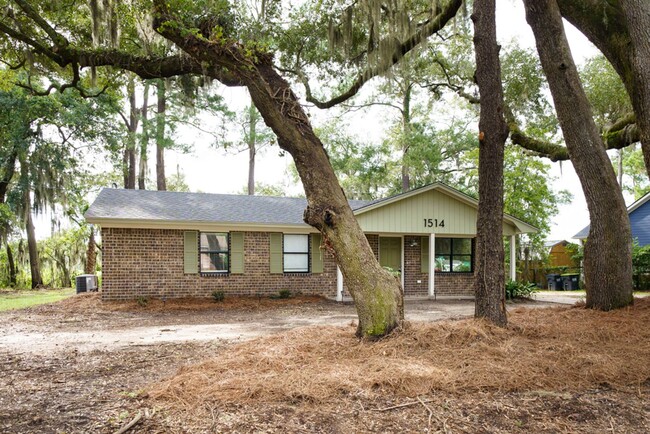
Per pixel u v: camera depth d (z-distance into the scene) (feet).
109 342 24.62
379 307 19.29
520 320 23.88
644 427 11.80
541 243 76.18
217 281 47.03
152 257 44.93
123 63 28.73
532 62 43.93
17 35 28.73
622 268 26.35
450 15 33.71
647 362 16.17
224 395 13.29
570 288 70.90
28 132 70.54
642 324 21.18
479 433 11.30
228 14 27.20
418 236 55.06
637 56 22.15
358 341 19.21
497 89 21.44
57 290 75.72
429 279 52.26
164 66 28.68
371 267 19.69
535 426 11.75
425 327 19.71
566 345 17.98
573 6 27.37
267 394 13.33
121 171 89.04
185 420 11.72
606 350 17.56
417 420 11.91
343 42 34.99
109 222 43.09
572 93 27.07
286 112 20.35
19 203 72.49
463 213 52.24
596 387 14.44
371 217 49.24
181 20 23.62
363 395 13.46
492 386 14.14
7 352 21.77
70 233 88.84
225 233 47.70
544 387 14.30
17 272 88.38
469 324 19.86
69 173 76.43
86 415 12.13
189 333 28.09
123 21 29.45
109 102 71.82
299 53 37.42
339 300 48.08
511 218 52.16
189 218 45.42
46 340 25.63
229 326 31.32
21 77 63.21
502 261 21.31
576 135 27.30
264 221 47.88
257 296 48.24
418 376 14.55
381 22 37.29
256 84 20.39
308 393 13.30
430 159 84.94
